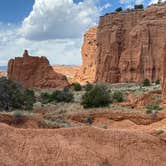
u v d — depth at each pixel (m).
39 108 60.59
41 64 117.88
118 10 147.75
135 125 44.62
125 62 134.88
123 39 140.12
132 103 57.25
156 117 45.38
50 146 21.34
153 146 23.98
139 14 138.50
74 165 20.56
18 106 56.06
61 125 37.62
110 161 21.64
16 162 19.86
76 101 68.31
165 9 132.38
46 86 114.38
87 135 23.06
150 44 131.25
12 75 117.00
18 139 21.39
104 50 144.25
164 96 53.94
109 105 56.66
